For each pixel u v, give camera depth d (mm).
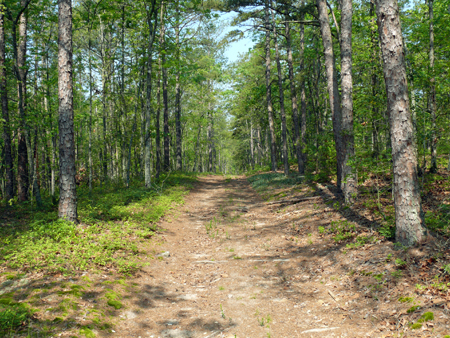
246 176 31641
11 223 9719
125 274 6438
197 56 27281
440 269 4719
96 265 6441
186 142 39688
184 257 8352
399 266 5246
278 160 38125
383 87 9602
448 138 8812
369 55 11805
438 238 5637
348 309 4734
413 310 4094
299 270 6773
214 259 8109
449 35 11914
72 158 8633
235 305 5500
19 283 5266
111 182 21297
